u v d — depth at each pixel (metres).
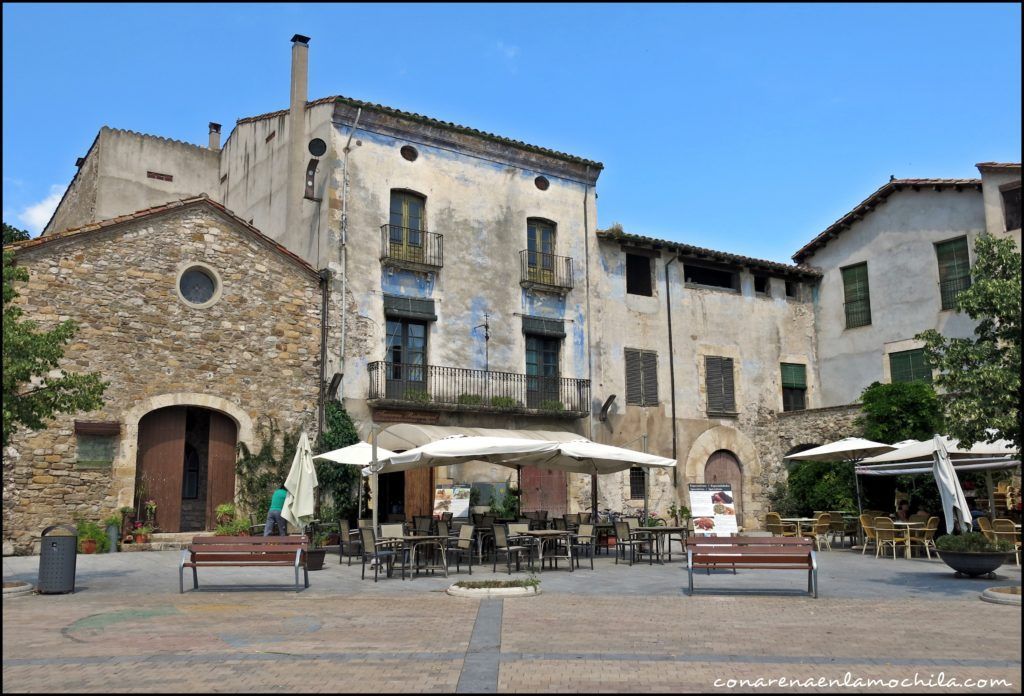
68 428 16.09
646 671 6.34
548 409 21.92
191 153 25.88
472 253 22.00
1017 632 8.12
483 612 9.34
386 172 20.92
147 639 7.67
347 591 11.37
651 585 12.02
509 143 22.92
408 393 19.98
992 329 11.77
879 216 25.89
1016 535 14.80
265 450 18.17
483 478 21.11
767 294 27.06
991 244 11.89
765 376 26.41
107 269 16.94
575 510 22.36
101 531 15.98
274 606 9.87
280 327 18.84
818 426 24.38
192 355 17.62
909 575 13.29
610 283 24.25
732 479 25.41
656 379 24.44
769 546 10.98
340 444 18.69
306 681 6.03
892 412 21.64
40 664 6.59
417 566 13.78
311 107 21.06
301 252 20.64
